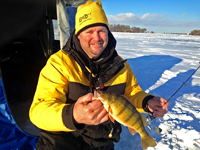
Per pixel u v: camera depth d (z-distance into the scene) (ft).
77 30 2.02
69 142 1.89
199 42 24.08
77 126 1.45
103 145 2.08
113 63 2.10
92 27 1.88
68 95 1.94
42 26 5.04
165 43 21.25
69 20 4.34
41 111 1.58
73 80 1.87
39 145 1.87
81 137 2.01
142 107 2.23
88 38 1.91
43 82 1.82
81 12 1.96
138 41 23.84
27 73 4.52
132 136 3.08
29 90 4.00
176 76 6.46
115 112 1.71
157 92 4.88
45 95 1.73
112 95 1.70
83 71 1.93
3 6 2.70
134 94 2.43
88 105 1.33
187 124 3.30
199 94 4.74
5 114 2.51
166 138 2.94
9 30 3.30
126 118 1.79
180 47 16.76
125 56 10.73
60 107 1.56
